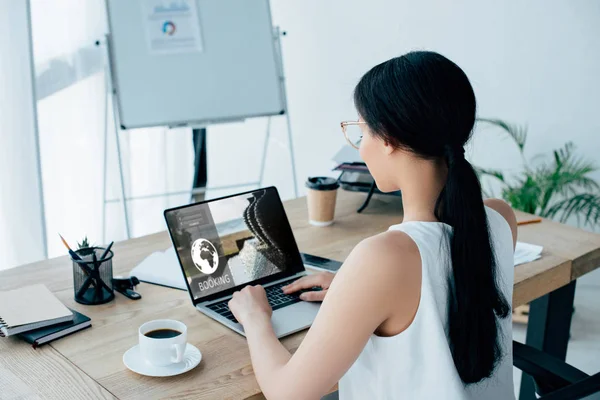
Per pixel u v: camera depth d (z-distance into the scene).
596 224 3.05
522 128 3.10
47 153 2.67
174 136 3.30
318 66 3.66
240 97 2.75
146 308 1.36
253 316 1.20
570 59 2.93
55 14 2.61
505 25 3.03
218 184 4.05
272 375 1.02
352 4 3.44
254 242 1.47
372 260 0.91
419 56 0.93
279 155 3.94
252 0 2.76
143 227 3.28
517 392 2.37
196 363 1.13
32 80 2.39
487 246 0.95
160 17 2.61
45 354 1.17
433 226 0.96
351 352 0.94
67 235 2.80
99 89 2.84
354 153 2.21
